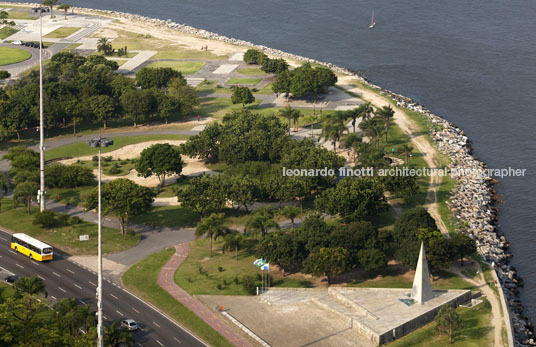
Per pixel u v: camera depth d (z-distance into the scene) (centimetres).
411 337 18700
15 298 18975
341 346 18312
